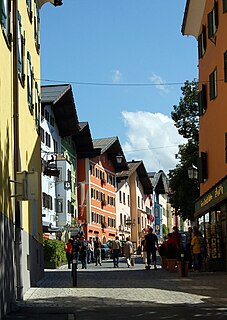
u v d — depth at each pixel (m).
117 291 19.53
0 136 14.02
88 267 40.88
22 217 18.39
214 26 30.06
